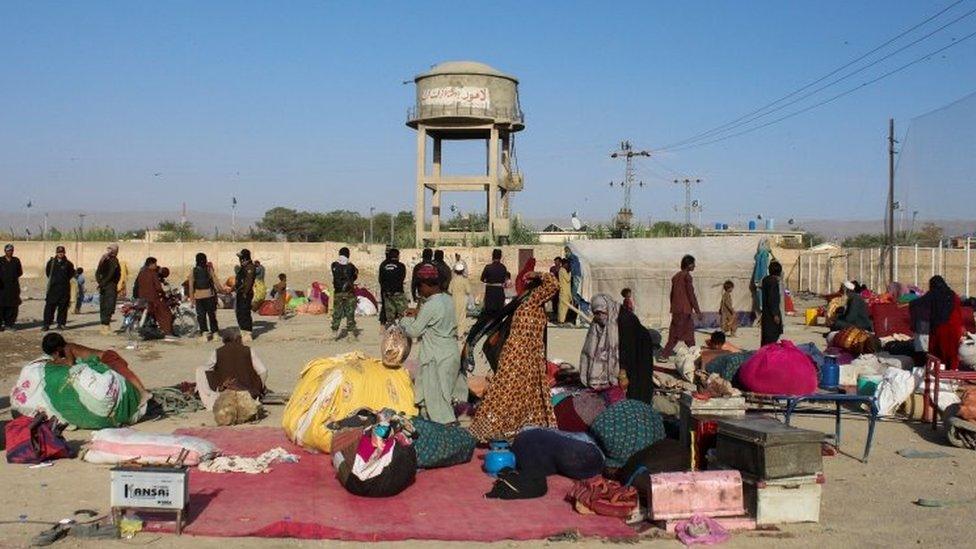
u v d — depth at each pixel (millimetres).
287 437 9781
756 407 10195
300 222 102000
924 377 11617
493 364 10008
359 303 27688
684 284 17094
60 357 10539
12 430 8781
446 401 9742
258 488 7855
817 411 10578
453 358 9789
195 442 8836
